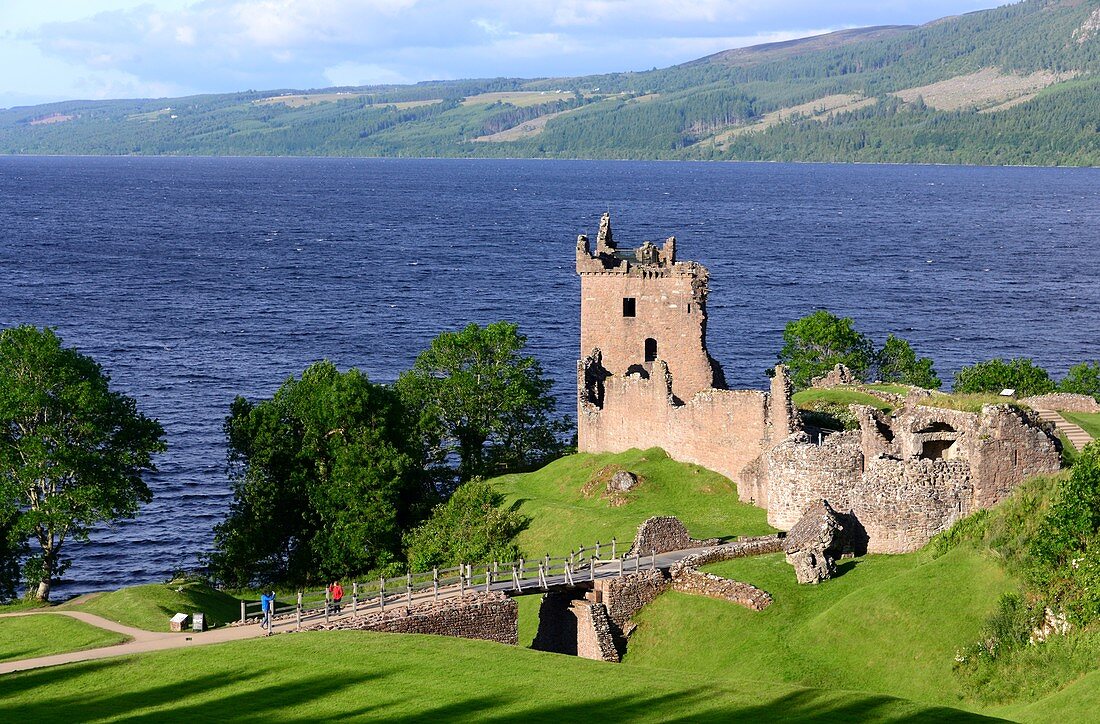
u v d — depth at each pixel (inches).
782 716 2085.4
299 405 4311.0
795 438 3582.7
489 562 3582.7
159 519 5093.5
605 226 5098.4
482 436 5000.0
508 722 2053.4
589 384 4761.3
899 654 2635.3
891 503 3166.8
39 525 3816.4
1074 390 5364.2
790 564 3137.3
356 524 3986.2
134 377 7583.7
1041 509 2817.4
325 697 2194.9
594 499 4052.7
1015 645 2506.2
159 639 2854.3
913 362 6117.1
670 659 2928.2
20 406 3796.8
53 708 2191.2
